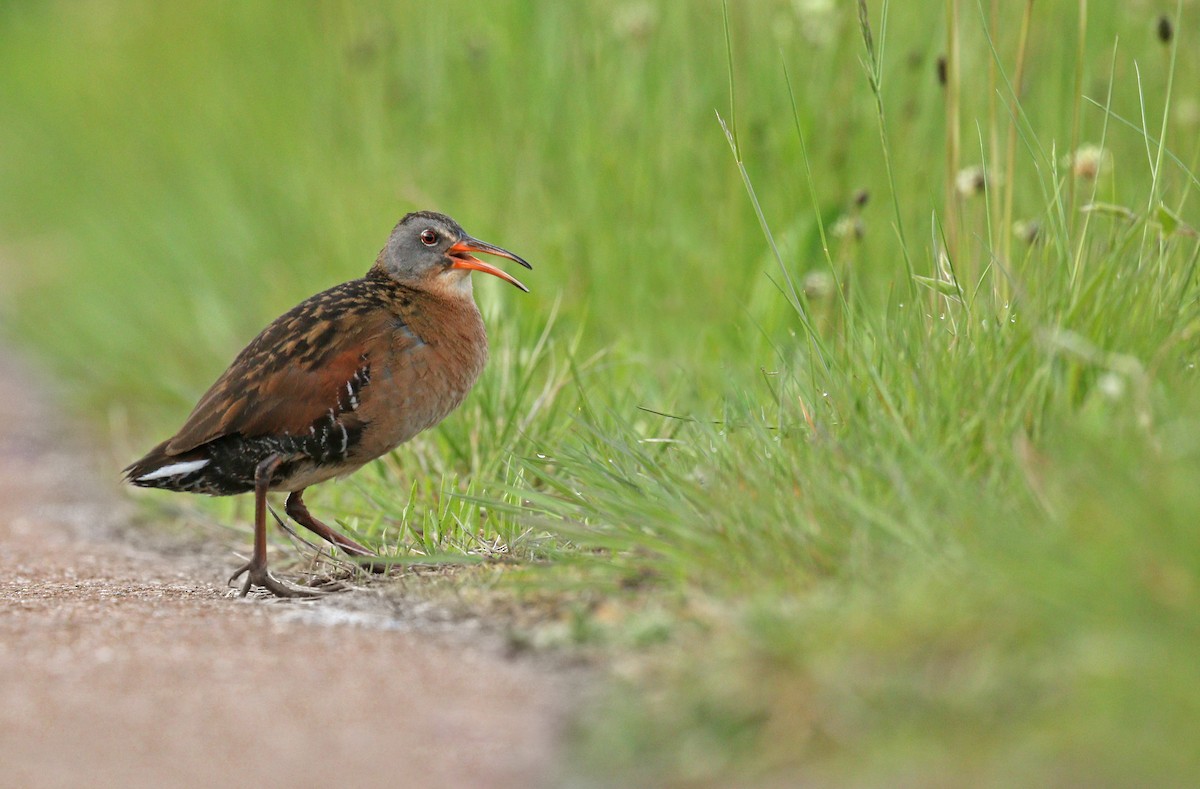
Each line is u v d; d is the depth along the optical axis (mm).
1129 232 9227
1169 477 6844
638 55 15117
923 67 13539
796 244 13383
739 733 6355
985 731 6035
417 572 9758
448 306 10922
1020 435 7848
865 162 13547
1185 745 5555
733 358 13148
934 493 7742
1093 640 6152
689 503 8695
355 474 12141
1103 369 8555
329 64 20016
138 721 6734
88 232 24828
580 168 15055
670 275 14312
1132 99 12570
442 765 6262
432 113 17031
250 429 9977
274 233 19328
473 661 7555
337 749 6422
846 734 6211
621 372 13125
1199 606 6066
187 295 19297
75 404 17750
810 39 13836
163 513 13047
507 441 11633
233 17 26938
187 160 24141
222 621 8453
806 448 8648
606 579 8523
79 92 32719
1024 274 9727
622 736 6418
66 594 9570
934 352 9094
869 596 7164
